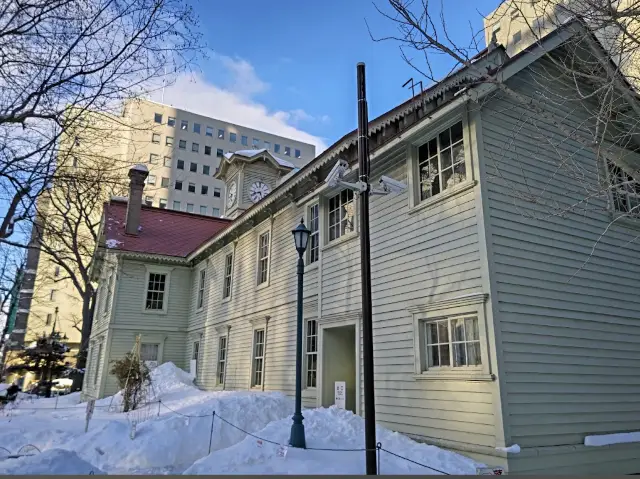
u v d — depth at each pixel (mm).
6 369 29219
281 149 76688
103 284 25078
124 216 24188
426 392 8031
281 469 6297
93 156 8711
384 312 9398
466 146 8133
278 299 14258
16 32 6840
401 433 8375
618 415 8062
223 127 70188
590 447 7363
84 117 7840
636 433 7969
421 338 8414
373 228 10203
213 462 6812
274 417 10727
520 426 6809
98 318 24656
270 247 15344
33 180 7574
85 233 29219
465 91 7707
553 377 7461
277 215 15320
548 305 7828
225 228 18469
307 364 12195
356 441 7734
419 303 8539
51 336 32094
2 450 9102
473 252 7645
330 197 12344
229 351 17266
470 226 7793
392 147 9570
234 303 17547
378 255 9891
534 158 8617
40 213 8820
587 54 8398
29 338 44469
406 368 8570
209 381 18547
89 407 10609
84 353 27750
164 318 22078
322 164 11758
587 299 8430
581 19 5809
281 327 13812
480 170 7824
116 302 21312
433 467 6430
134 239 22734
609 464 7539
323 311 11469
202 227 25812
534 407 7059
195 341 20938
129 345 21109
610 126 9234
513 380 6977
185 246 23672
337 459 6781
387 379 8984
